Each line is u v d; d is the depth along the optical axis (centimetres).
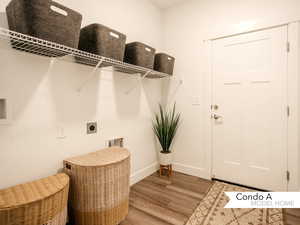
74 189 139
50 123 144
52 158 146
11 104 122
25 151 130
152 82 262
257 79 211
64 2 150
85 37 147
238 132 226
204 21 242
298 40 187
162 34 280
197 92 251
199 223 155
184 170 267
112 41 152
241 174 226
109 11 192
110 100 196
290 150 196
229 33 224
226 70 230
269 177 209
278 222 155
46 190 111
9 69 120
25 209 95
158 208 177
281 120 200
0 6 118
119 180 147
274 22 197
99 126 185
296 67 189
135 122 233
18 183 126
